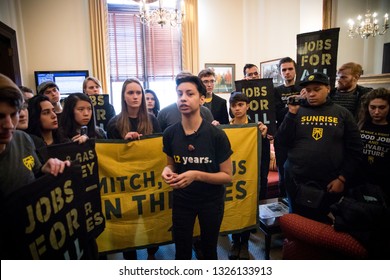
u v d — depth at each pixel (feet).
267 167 7.89
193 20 17.34
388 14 9.82
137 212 6.06
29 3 14.90
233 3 18.33
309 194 5.82
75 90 15.62
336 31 6.61
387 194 6.15
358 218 4.64
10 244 2.60
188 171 4.32
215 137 4.54
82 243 3.76
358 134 5.83
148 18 12.70
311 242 4.95
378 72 10.20
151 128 6.66
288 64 8.64
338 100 8.00
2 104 2.69
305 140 6.09
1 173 3.09
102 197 5.82
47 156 4.64
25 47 14.98
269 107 7.46
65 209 3.42
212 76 8.45
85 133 6.29
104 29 16.01
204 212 4.61
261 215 7.23
